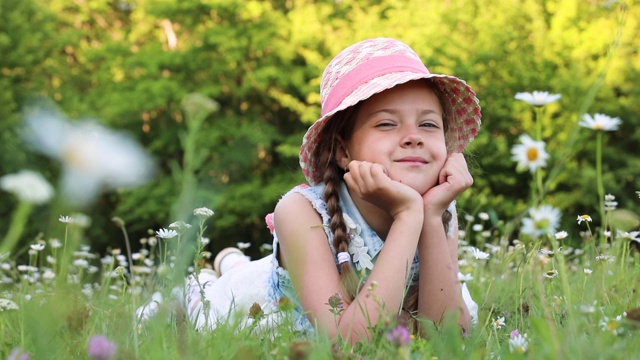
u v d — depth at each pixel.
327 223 2.02
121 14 17.34
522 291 1.92
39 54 14.62
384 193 1.89
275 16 14.34
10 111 13.10
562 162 1.31
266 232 13.83
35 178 0.57
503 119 12.41
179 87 14.14
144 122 14.91
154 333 1.34
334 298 1.60
